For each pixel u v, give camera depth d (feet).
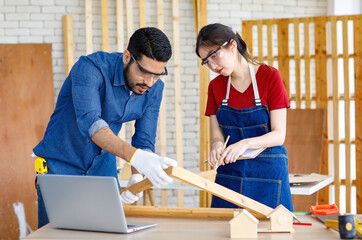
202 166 21.58
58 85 21.34
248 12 23.00
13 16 21.03
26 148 20.56
